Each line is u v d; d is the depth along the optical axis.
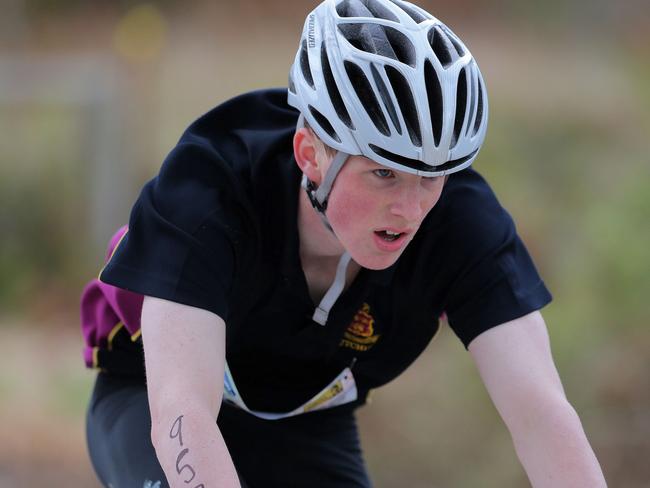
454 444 18.33
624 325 18.92
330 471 9.38
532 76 37.19
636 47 39.47
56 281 27.55
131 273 7.38
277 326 8.16
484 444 18.17
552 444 7.25
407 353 8.61
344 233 7.25
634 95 34.56
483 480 17.58
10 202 28.58
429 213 7.88
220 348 7.24
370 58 6.96
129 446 8.34
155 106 30.27
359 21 7.27
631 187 22.70
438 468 18.14
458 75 7.11
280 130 8.17
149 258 7.38
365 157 6.97
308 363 8.61
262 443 9.26
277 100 8.50
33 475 17.12
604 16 44.62
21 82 28.17
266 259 7.82
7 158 29.58
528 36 44.25
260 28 43.94
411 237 7.21
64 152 29.59
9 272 27.44
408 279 8.03
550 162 30.59
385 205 7.04
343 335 8.29
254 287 7.89
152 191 7.66
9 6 43.69
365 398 9.39
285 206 7.74
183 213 7.45
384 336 8.39
